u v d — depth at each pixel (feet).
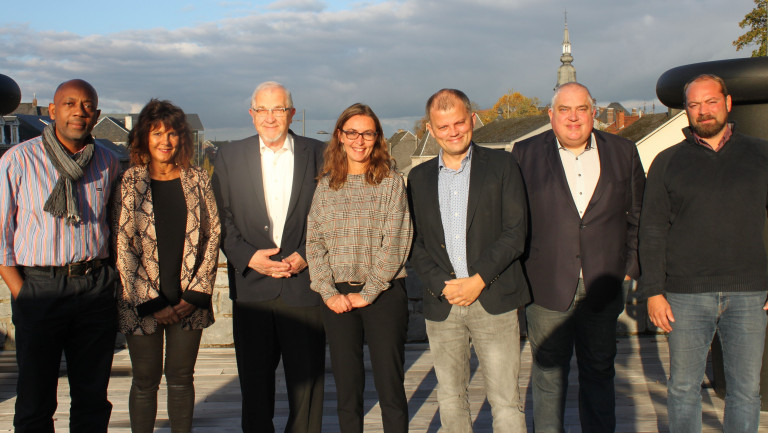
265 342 10.31
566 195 9.75
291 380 10.32
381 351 9.49
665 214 9.43
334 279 9.64
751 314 8.99
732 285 8.99
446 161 9.50
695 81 9.05
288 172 10.48
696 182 9.08
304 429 10.29
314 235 9.76
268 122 10.12
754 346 9.02
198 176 9.98
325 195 9.72
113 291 9.79
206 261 9.92
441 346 9.50
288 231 10.31
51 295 9.14
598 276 9.59
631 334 17.11
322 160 10.71
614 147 9.84
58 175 9.18
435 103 9.16
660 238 9.43
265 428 10.38
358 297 9.44
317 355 10.43
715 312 9.16
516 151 10.52
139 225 9.61
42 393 9.32
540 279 9.90
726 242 8.98
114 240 9.73
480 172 9.32
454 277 9.35
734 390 9.20
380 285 9.34
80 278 9.32
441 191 9.48
